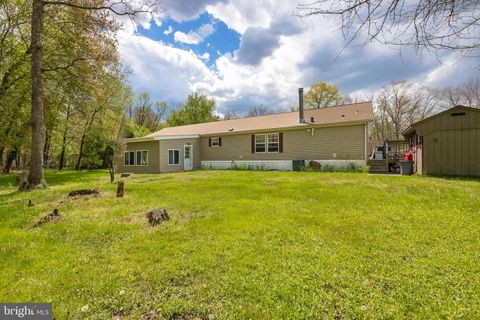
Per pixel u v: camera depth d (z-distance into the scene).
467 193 6.46
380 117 34.62
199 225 4.36
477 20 2.32
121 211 5.33
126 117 29.55
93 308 2.24
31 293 2.45
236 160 18.66
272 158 16.97
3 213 5.41
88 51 12.45
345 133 14.23
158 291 2.47
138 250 3.40
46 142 23.03
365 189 7.52
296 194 7.01
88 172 20.05
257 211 5.23
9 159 21.61
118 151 18.20
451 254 3.10
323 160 14.97
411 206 5.42
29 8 12.38
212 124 23.16
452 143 10.11
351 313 2.08
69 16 11.71
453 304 2.15
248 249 3.34
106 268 2.91
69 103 16.30
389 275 2.65
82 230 4.22
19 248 3.54
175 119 40.59
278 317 2.05
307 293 2.37
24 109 14.09
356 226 4.20
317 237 3.73
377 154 18.64
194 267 2.88
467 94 23.61
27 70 13.27
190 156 19.80
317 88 38.00
